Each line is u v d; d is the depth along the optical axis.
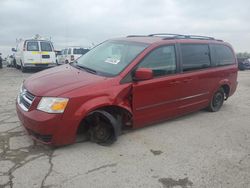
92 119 4.64
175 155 4.50
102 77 4.73
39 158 4.13
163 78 5.37
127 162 4.17
